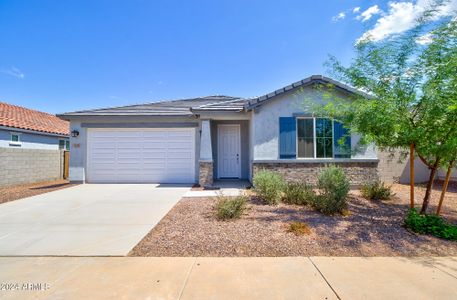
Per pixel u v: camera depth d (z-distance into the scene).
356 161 10.67
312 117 10.75
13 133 16.41
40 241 4.89
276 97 10.78
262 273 3.63
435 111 5.23
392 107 5.72
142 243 4.77
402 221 5.96
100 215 6.73
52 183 13.96
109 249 4.50
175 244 4.68
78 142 12.83
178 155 12.94
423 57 5.66
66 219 6.38
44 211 7.20
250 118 11.78
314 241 4.78
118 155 12.96
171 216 6.55
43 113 22.70
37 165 14.41
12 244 4.74
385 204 7.84
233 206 6.30
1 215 6.79
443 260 4.09
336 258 4.14
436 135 5.52
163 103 15.99
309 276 3.55
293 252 4.36
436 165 6.12
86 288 3.23
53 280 3.44
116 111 13.34
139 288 3.23
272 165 10.70
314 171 10.65
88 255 4.26
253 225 5.64
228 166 13.82
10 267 3.83
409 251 4.43
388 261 4.04
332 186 7.19
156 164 12.95
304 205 7.48
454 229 5.11
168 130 12.97
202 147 11.69
